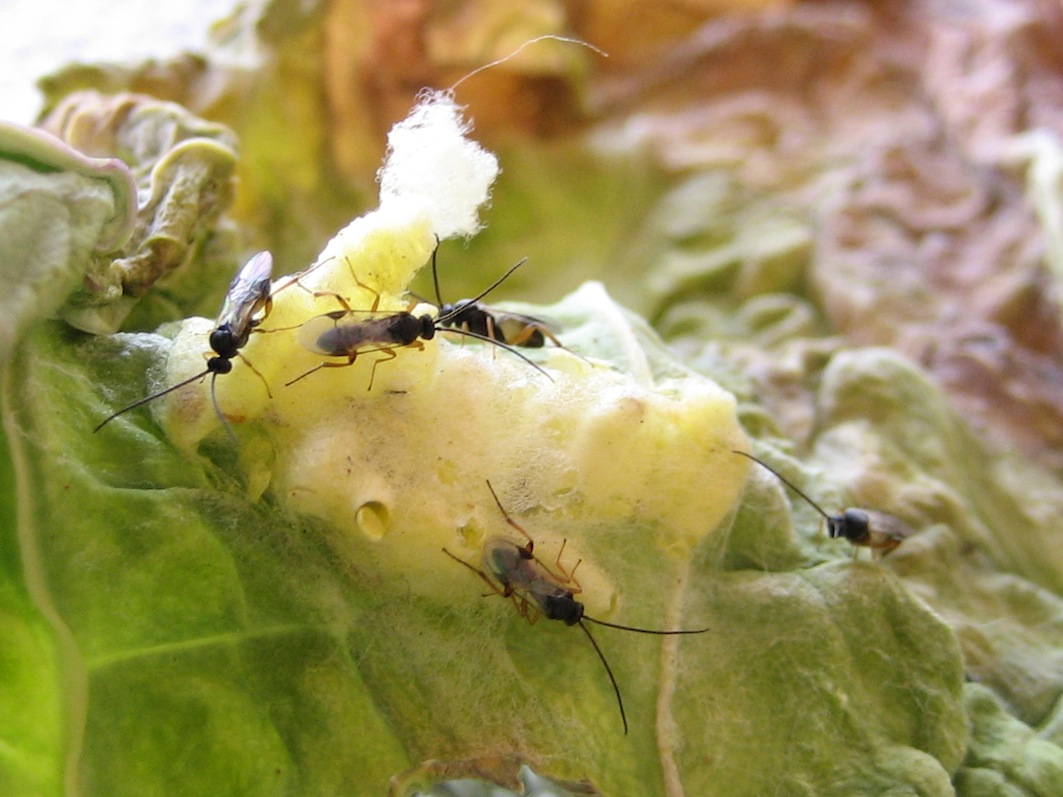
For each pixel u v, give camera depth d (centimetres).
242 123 6
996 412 6
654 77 9
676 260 7
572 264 7
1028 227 7
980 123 8
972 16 9
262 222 6
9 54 7
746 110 9
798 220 7
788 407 5
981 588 5
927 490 5
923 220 7
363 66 7
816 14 9
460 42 7
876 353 6
